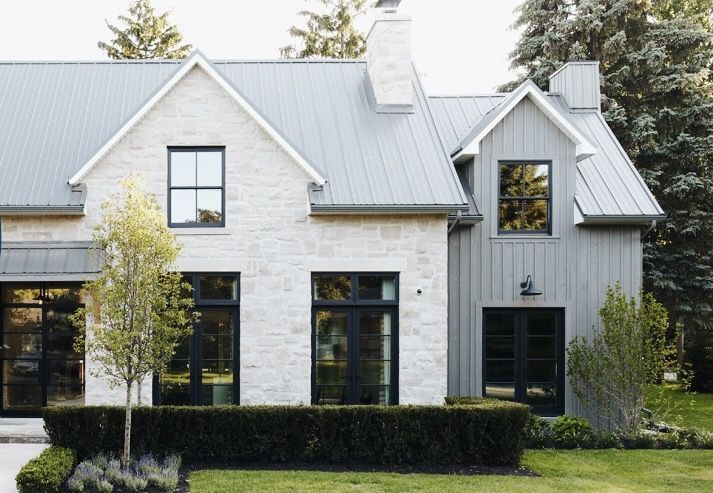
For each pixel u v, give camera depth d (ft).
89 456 37.22
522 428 39.17
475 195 53.26
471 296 52.80
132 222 35.29
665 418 60.39
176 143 48.14
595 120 62.75
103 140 47.29
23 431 43.34
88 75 58.80
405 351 48.06
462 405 39.65
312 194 47.67
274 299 47.80
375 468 37.40
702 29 85.05
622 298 49.98
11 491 31.35
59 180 48.16
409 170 50.39
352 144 52.44
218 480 33.60
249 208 48.08
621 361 49.08
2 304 48.29
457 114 61.93
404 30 56.75
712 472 38.24
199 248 47.67
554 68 87.04
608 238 53.62
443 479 34.88
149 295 35.27
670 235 82.89
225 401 47.55
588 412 52.19
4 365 48.29
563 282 53.21
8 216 46.91
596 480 36.11
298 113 55.26
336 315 48.47
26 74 58.44
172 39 129.08
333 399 48.21
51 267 44.91
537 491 32.76
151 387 47.03
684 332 86.58
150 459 35.42
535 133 53.72
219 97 48.52
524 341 53.16
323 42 125.70
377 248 48.37
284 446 38.06
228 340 47.85
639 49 86.94
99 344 35.70
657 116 83.66
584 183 55.21
